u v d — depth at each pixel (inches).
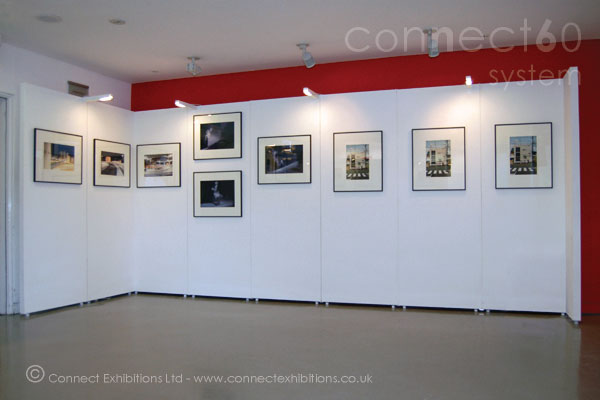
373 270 252.7
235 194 275.1
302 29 229.1
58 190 248.7
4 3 197.5
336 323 218.2
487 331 202.2
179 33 233.6
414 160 247.1
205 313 240.4
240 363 163.0
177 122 287.9
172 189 288.4
